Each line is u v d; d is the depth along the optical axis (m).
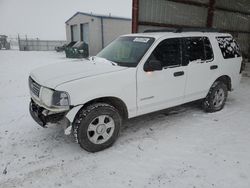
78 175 2.97
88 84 3.22
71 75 3.35
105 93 3.35
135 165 3.19
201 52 4.58
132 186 2.78
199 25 10.74
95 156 3.38
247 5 13.20
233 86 5.46
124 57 3.99
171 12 9.40
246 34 14.05
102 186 2.78
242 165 3.21
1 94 6.45
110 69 3.56
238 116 4.96
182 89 4.33
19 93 6.57
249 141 3.88
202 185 2.80
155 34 4.22
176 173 3.02
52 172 3.01
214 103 5.09
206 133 4.14
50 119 3.25
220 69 4.95
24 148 3.55
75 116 3.24
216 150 3.58
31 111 3.70
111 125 3.53
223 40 5.09
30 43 31.02
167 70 3.99
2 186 2.75
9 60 15.41
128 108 3.68
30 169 3.06
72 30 25.12
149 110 3.97
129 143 3.76
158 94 3.98
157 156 3.40
